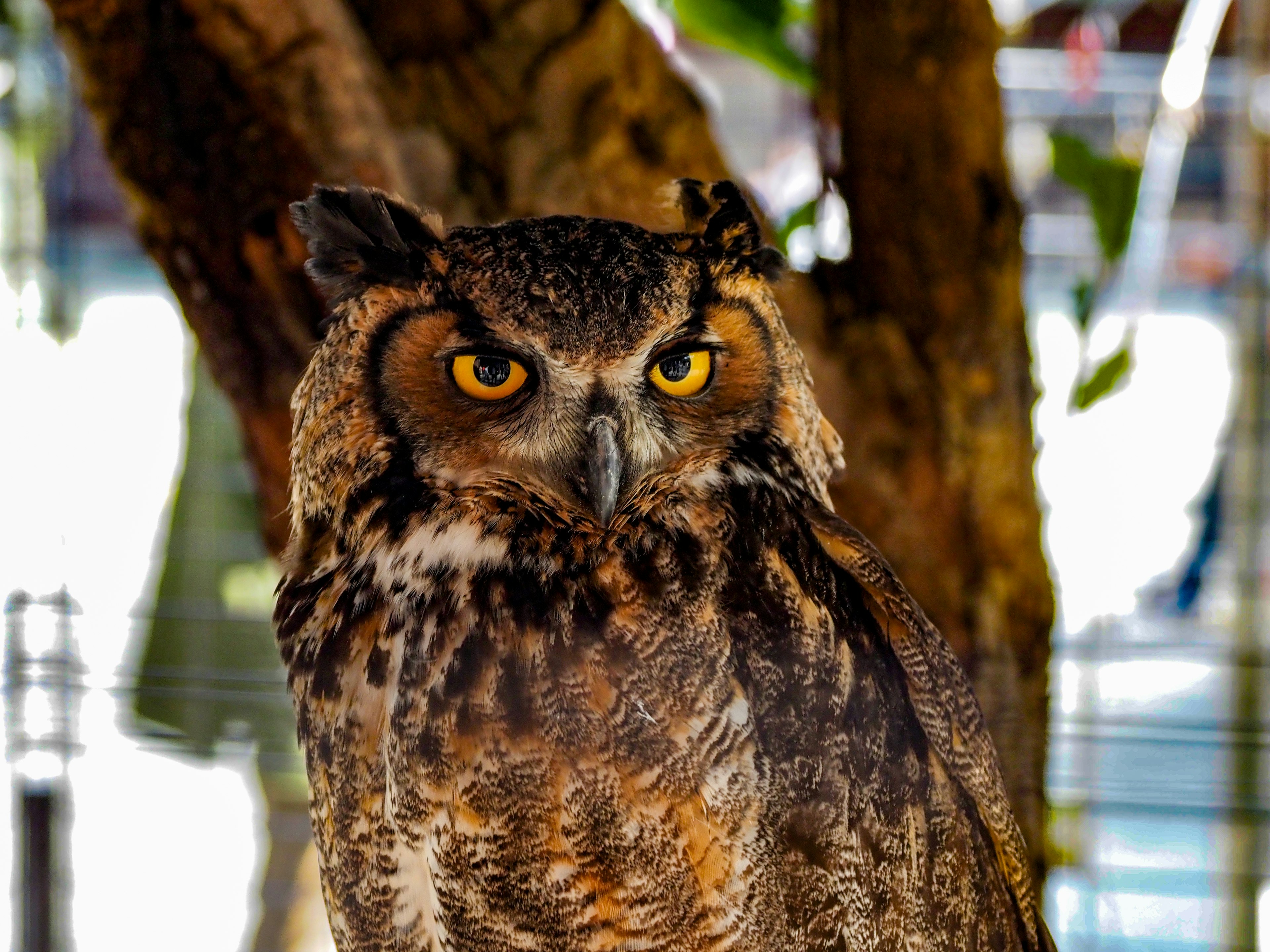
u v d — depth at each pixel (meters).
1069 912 2.94
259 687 2.80
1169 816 2.76
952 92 2.61
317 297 2.57
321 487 2.48
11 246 2.77
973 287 2.62
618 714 2.44
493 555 2.46
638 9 2.77
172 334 3.21
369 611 2.47
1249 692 2.75
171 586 3.13
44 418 2.76
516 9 2.60
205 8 2.54
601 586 2.45
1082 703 2.77
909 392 2.62
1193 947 2.79
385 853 2.46
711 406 2.47
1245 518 2.78
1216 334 3.05
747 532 2.47
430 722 2.45
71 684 2.76
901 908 2.48
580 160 2.60
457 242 2.47
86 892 3.45
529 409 2.46
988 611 2.63
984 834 2.52
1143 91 2.99
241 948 3.42
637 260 2.46
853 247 2.64
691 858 2.44
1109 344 3.07
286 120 2.55
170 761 3.53
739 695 2.45
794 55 2.72
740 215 2.49
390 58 2.59
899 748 2.48
